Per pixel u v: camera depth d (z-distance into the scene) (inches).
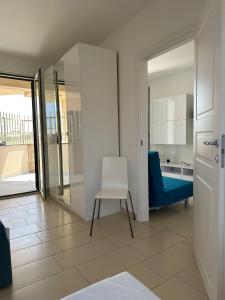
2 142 239.6
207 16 59.4
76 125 117.0
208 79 59.6
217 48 51.2
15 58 156.3
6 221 115.3
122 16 106.8
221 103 49.9
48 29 117.8
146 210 113.0
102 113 117.9
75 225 109.3
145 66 108.2
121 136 123.5
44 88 159.9
